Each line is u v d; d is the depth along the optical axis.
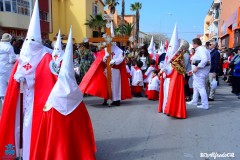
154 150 4.82
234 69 10.66
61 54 4.47
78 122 3.77
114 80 8.25
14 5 25.66
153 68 10.59
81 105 3.87
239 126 6.24
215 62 9.02
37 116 3.92
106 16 8.06
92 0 36.25
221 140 5.33
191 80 9.48
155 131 5.85
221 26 36.47
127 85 8.62
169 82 7.00
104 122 6.51
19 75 3.92
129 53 13.23
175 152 4.74
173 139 5.37
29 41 3.98
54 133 3.55
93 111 7.62
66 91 3.63
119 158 4.49
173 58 6.87
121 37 7.98
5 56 7.34
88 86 7.99
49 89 3.99
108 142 5.19
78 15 34.41
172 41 6.90
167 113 6.88
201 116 7.11
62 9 34.50
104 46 8.20
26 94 4.01
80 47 10.23
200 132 5.80
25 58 3.97
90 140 3.96
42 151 3.60
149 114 7.30
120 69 8.46
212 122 6.55
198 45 7.73
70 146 3.63
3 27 25.39
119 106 8.34
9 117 3.98
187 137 5.49
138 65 10.30
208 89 9.34
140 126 6.20
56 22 34.09
